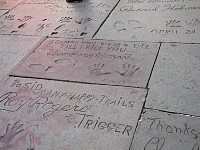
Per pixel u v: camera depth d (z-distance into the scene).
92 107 1.20
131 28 1.81
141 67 1.42
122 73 1.39
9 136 1.11
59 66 1.51
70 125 1.12
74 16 2.09
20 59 1.63
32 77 1.45
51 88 1.35
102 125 1.10
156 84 1.29
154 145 0.99
